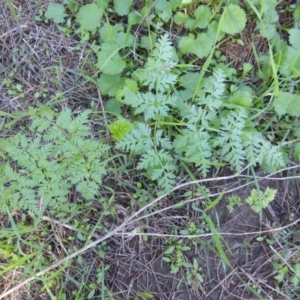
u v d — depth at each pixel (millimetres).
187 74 400
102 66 386
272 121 408
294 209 413
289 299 397
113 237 396
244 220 409
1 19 411
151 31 415
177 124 378
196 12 402
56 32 413
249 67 406
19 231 369
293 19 424
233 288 403
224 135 373
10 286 385
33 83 410
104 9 409
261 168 408
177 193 403
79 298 383
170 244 399
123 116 404
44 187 357
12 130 403
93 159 360
